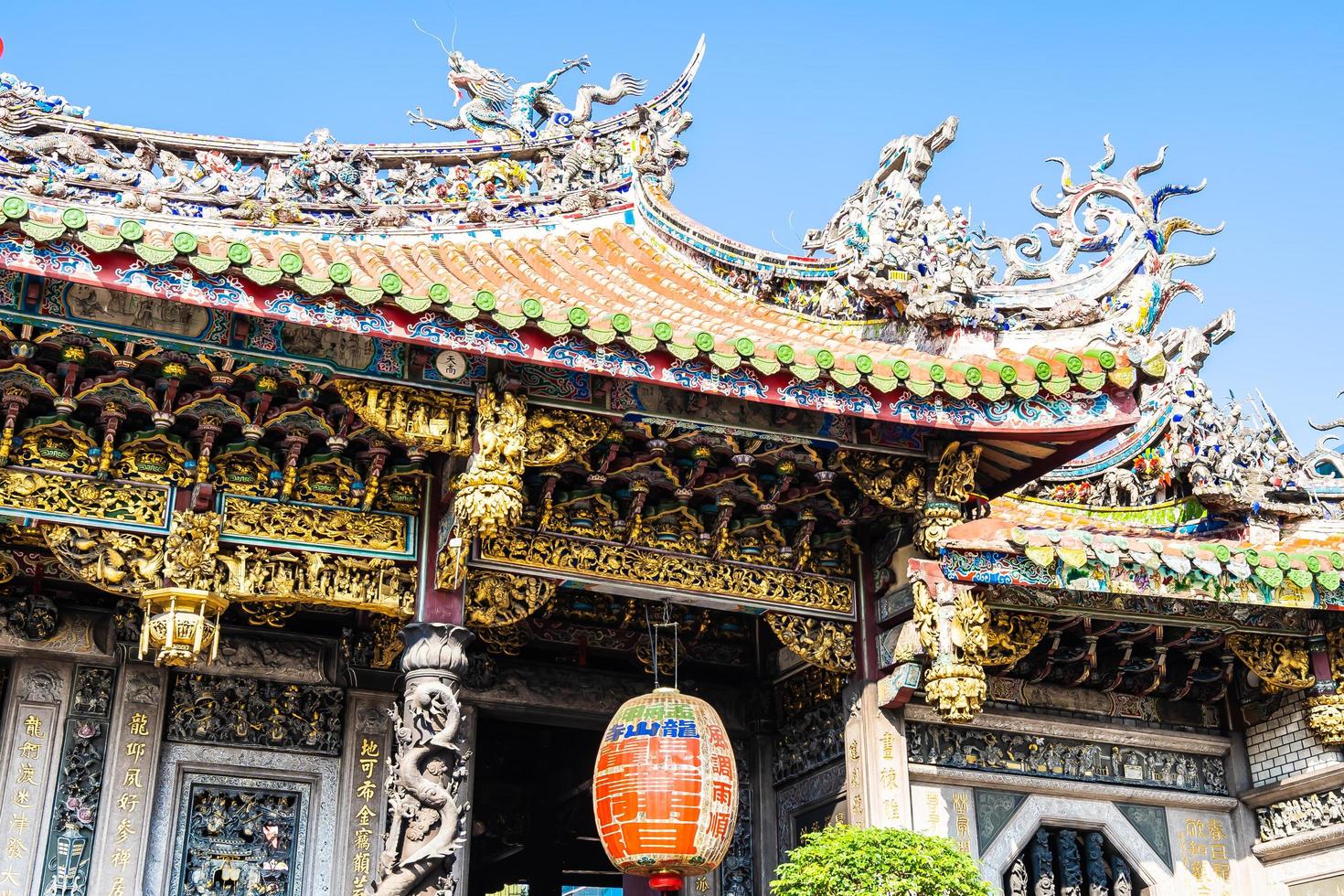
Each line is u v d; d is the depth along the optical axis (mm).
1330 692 14562
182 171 13094
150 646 11531
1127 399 12844
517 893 27828
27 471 11211
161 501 11578
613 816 11391
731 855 14984
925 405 12258
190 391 11375
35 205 9844
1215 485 15227
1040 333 13672
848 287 14297
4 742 12938
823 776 14398
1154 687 15148
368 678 14320
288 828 13680
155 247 9820
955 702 12570
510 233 14609
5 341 10680
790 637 13555
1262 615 14555
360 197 13789
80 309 10484
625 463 12672
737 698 15703
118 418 11266
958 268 13438
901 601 13445
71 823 12914
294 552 11875
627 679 15414
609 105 15938
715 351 11398
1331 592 13922
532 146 15148
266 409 11477
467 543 11891
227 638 13984
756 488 13086
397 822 11031
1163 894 14727
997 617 13852
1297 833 14797
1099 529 15516
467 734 14508
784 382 11758
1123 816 14922
